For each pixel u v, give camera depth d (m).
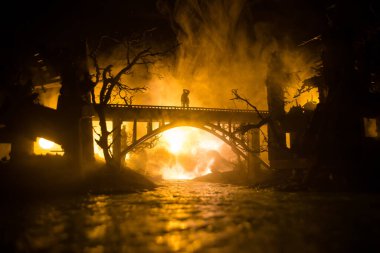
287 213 15.12
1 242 9.72
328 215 14.46
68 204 19.28
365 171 27.50
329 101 30.06
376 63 31.84
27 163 28.64
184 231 11.02
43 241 9.80
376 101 30.80
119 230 11.27
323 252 8.38
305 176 29.17
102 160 35.56
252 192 28.70
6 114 30.36
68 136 30.56
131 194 26.48
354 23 30.88
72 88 31.52
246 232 10.81
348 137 29.55
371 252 8.41
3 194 22.39
